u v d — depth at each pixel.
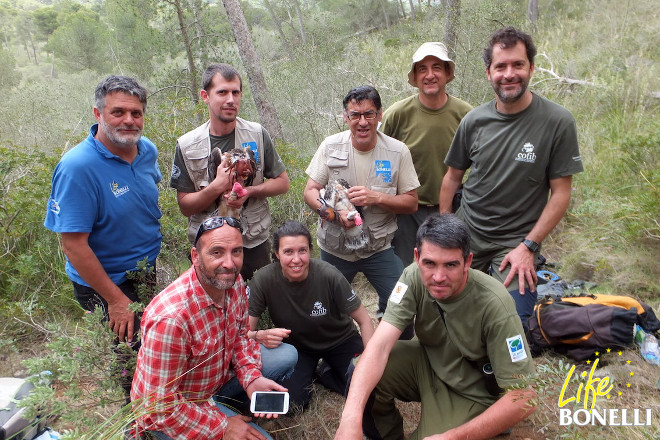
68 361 2.67
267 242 3.81
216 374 2.54
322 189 3.37
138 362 2.38
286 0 18.77
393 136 3.91
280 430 2.84
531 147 3.01
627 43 8.07
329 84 8.91
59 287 4.30
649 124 5.67
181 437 2.35
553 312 3.29
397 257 3.64
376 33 17.25
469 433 2.28
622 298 3.36
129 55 12.82
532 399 2.16
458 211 3.52
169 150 5.06
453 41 7.54
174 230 3.92
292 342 3.24
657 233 4.14
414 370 2.71
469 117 3.27
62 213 2.59
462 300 2.41
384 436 2.80
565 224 4.91
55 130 9.30
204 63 8.43
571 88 7.51
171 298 2.31
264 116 7.64
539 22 10.57
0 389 2.91
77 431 2.29
